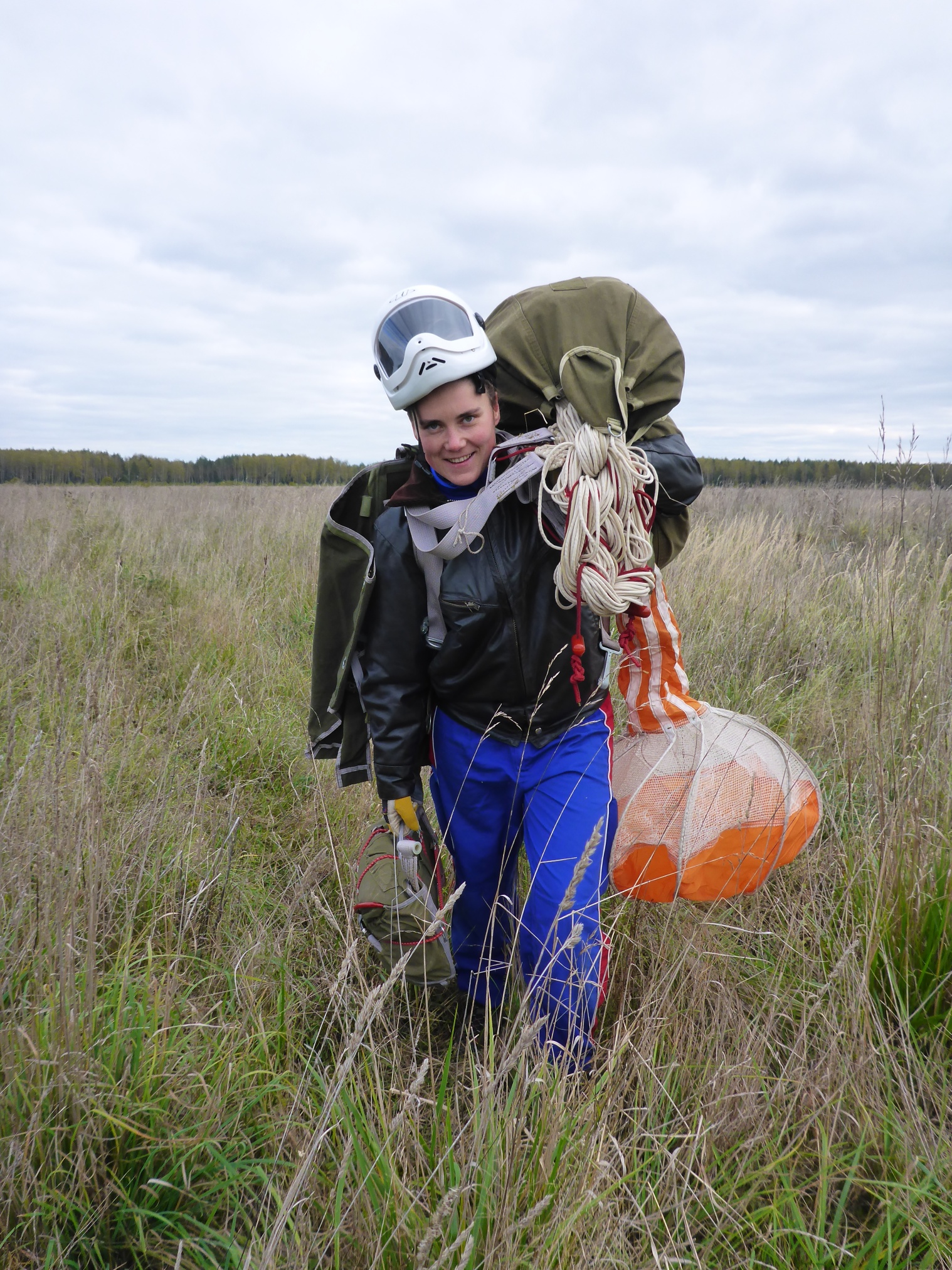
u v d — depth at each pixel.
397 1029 2.10
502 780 2.10
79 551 8.25
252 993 2.16
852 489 9.31
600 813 2.04
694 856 2.08
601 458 1.84
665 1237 1.58
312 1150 1.39
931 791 2.58
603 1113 1.69
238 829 3.09
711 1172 1.70
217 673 4.61
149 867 2.64
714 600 5.29
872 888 2.42
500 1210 1.43
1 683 3.89
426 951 2.03
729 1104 1.82
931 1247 1.53
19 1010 1.90
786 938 2.38
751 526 7.36
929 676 3.25
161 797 2.90
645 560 1.92
